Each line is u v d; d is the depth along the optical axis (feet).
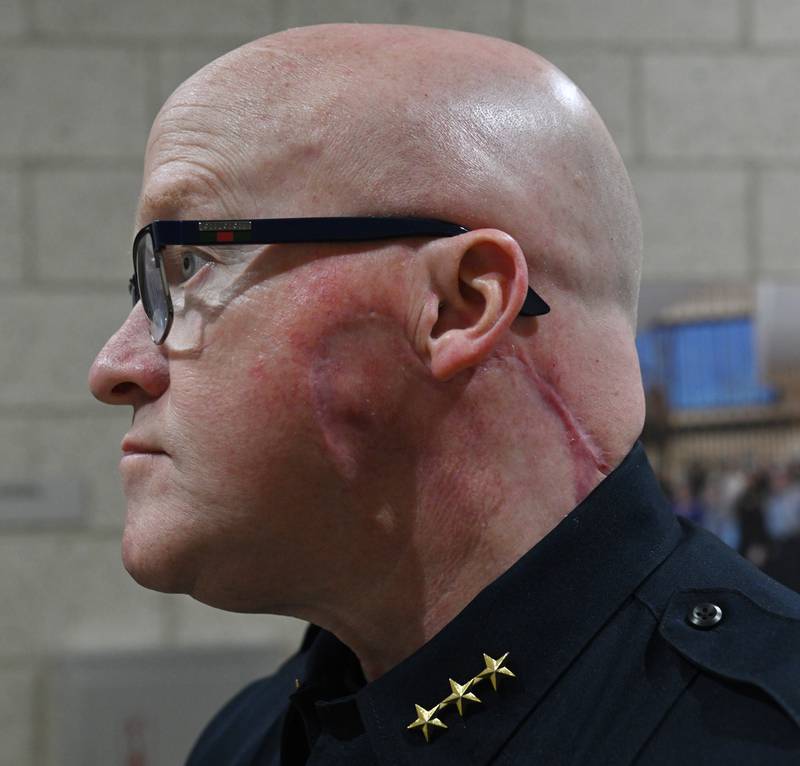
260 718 3.85
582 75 8.29
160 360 2.92
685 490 7.68
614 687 2.65
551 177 2.91
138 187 8.09
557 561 2.78
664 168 8.29
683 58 8.34
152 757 7.68
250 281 2.79
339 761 2.90
